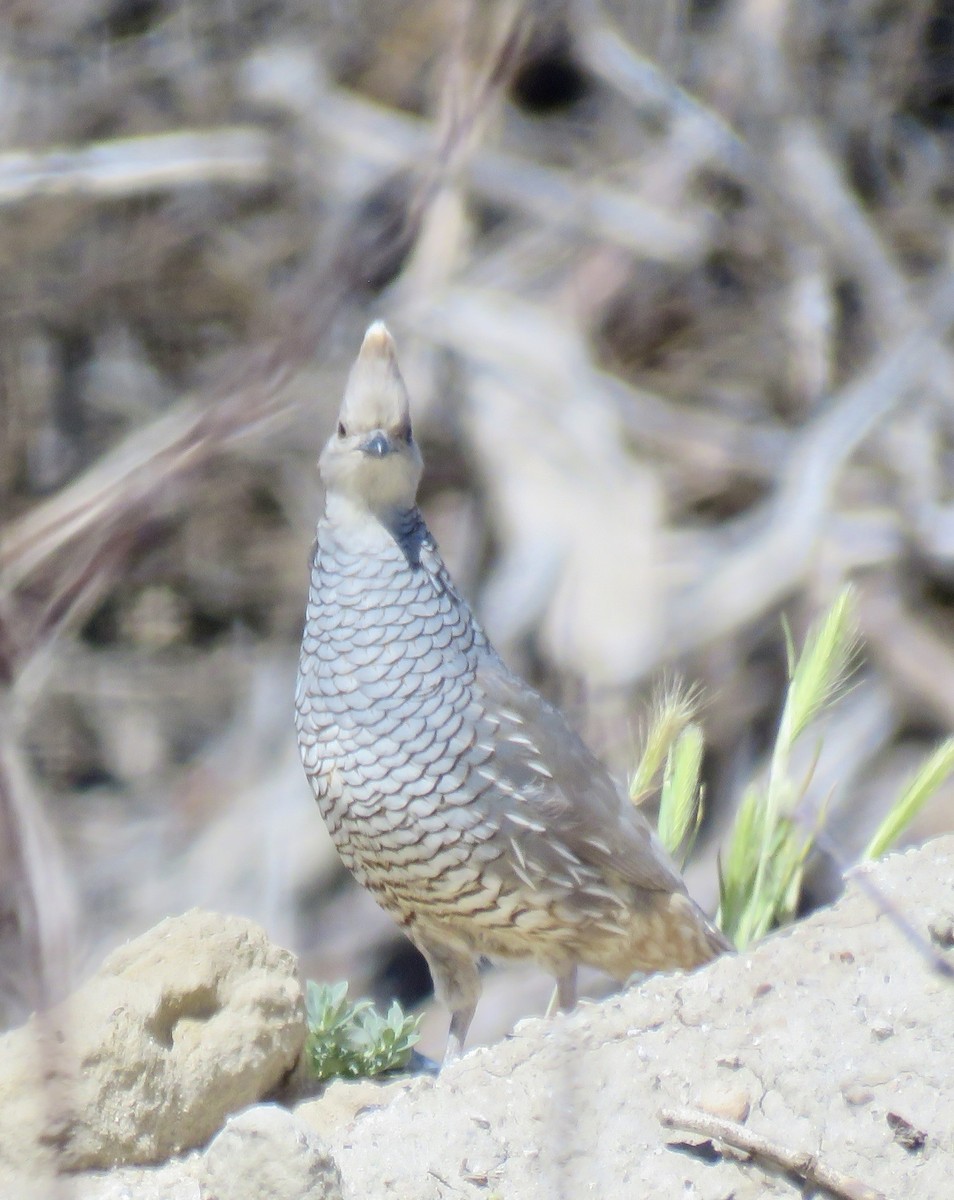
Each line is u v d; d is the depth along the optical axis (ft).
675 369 73.67
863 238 72.74
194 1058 26.96
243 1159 23.53
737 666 62.90
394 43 73.72
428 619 32.50
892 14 75.72
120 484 50.44
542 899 32.91
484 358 68.49
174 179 73.46
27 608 50.67
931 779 32.89
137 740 70.18
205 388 64.75
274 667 71.67
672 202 73.36
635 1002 27.04
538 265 72.33
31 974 26.68
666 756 37.68
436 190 56.54
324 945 64.03
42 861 52.03
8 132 75.36
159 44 76.38
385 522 32.60
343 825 32.99
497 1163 25.35
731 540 66.08
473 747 32.32
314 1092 29.12
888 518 65.21
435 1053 58.49
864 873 28.32
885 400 67.82
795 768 61.52
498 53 51.98
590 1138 25.29
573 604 62.23
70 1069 25.64
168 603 72.38
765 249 73.82
